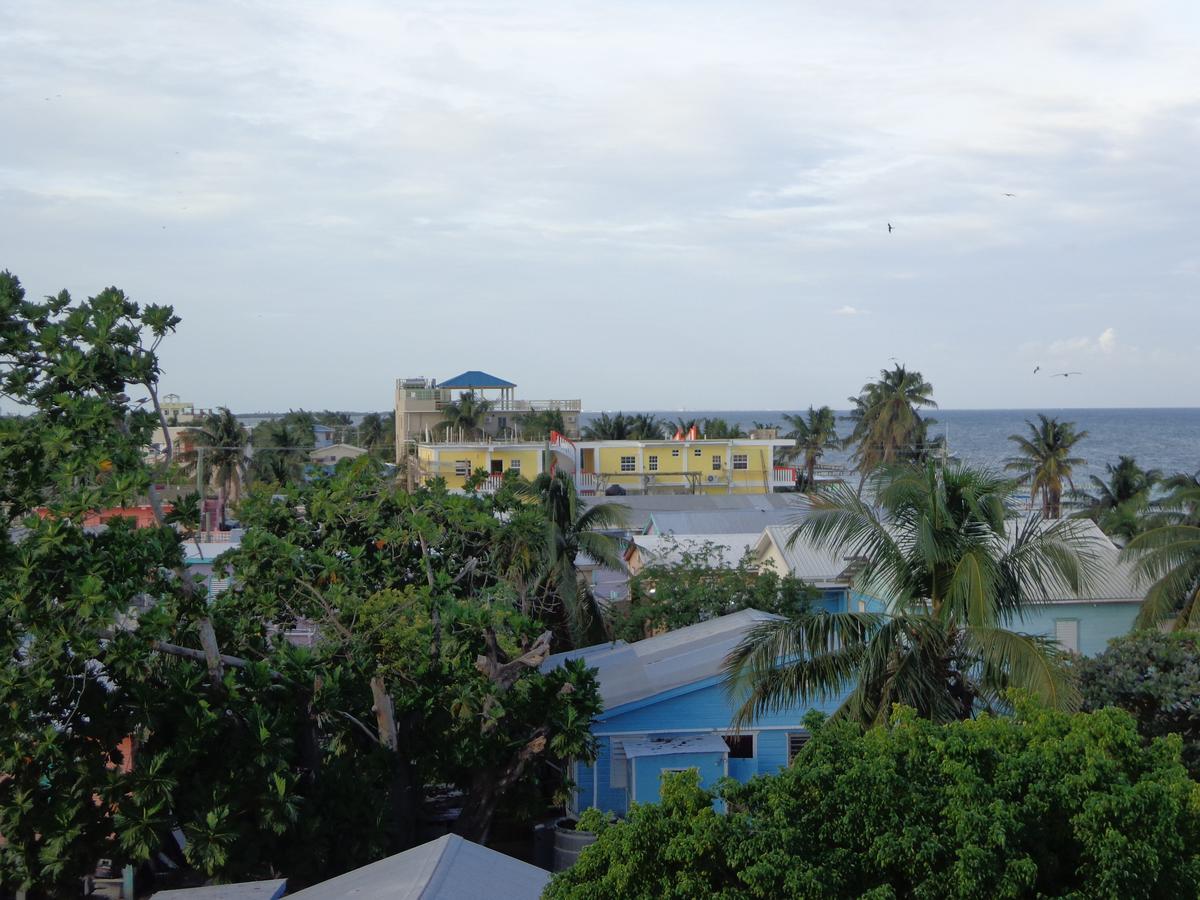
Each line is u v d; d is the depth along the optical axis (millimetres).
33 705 15344
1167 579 28453
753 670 18516
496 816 23297
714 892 10062
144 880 19109
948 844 9906
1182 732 18422
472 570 24328
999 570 18203
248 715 16750
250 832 16578
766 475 82625
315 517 22875
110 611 15164
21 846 15891
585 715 20297
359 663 19391
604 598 42062
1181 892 9945
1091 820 10008
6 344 17281
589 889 10328
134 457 16594
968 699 18438
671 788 11000
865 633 18109
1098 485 67375
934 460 19000
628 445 82125
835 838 10344
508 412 95125
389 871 13117
